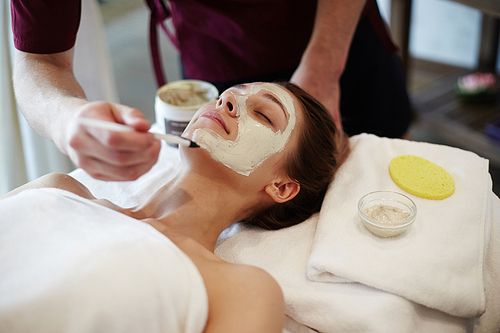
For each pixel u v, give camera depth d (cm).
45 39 100
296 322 93
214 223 98
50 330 68
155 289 72
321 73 125
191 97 138
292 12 127
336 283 91
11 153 155
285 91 106
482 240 96
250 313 74
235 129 95
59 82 94
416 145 121
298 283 93
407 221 92
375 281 86
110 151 64
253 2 123
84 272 72
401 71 158
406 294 86
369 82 147
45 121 80
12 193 98
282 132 99
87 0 149
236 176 96
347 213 101
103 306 69
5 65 142
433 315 91
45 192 88
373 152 119
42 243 78
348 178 111
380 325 84
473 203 102
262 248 101
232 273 81
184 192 97
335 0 117
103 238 78
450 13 276
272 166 100
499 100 249
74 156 68
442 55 294
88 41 155
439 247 92
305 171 105
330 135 112
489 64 275
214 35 136
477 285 89
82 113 68
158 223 91
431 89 268
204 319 73
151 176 124
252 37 131
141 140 64
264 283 79
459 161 114
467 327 94
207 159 94
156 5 139
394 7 208
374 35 141
